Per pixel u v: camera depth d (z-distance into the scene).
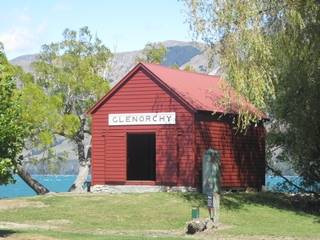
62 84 44.34
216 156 24.31
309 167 34.78
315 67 28.59
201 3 26.41
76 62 44.66
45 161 42.19
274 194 34.59
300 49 27.80
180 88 32.50
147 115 32.41
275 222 25.58
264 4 26.62
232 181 33.88
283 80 30.72
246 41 25.83
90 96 44.53
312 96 31.41
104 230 22.56
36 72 44.62
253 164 36.06
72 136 42.78
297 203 32.72
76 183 45.34
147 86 32.56
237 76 26.00
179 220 24.72
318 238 20.89
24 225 23.22
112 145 33.28
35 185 43.25
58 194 31.59
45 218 24.97
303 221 26.39
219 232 21.97
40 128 40.25
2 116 17.95
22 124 18.91
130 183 32.56
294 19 26.25
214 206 23.66
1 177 17.98
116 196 29.83
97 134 33.72
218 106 31.91
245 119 27.97
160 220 24.78
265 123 36.72
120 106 33.22
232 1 26.02
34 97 39.66
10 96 18.69
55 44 45.25
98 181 33.44
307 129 33.03
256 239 20.64
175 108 31.66
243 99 26.64
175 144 31.47
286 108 32.44
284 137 35.44
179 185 31.22
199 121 31.39
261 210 28.38
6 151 18.12
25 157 42.06
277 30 27.56
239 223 24.58
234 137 34.31
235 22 25.97
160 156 31.92
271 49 27.11
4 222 23.89
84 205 27.62
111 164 33.22
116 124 33.22
